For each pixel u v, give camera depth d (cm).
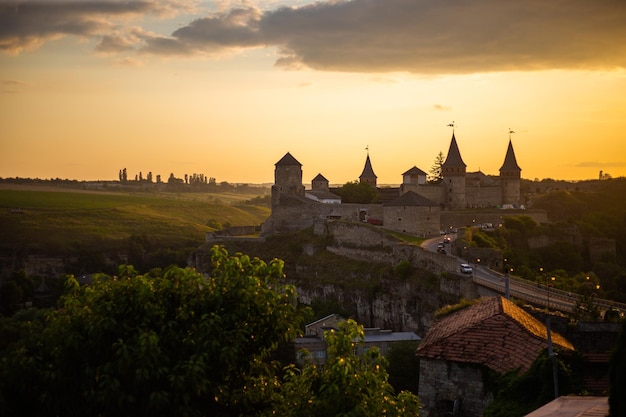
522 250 16362
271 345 3750
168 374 3338
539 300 8831
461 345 4178
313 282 17025
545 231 17300
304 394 3538
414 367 8688
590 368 3816
